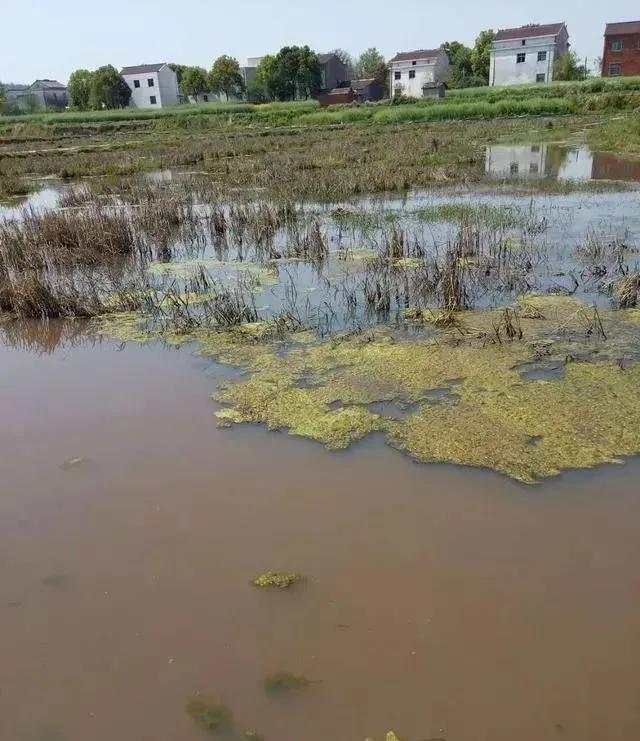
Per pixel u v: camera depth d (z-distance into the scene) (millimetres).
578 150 20125
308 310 6898
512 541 3277
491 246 8391
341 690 2564
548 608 2879
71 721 2498
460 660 2660
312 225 10984
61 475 4051
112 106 61125
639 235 9211
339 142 24562
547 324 6027
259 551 3312
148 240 10492
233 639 2820
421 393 4844
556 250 8633
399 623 2848
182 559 3289
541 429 4230
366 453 4121
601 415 4348
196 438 4418
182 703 2549
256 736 2404
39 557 3352
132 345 6246
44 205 14820
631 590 2951
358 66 77625
